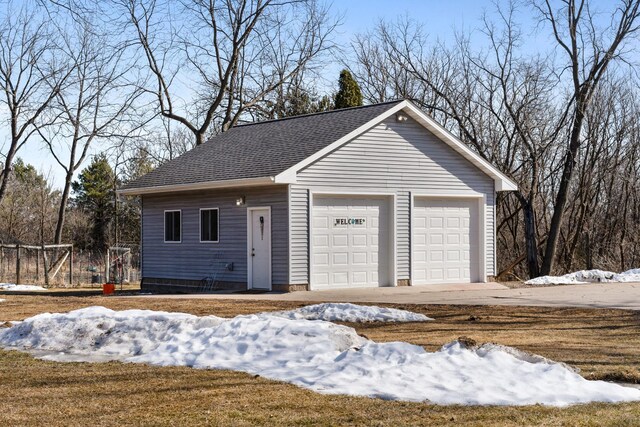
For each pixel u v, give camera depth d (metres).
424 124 23.59
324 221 22.03
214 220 23.86
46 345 12.66
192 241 24.77
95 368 10.73
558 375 9.18
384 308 16.05
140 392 9.08
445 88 40.66
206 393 8.94
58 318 13.38
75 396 8.95
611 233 38.31
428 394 8.59
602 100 36.84
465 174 24.58
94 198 53.00
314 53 44.47
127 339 12.38
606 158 37.78
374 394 8.66
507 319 15.86
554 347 12.18
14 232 48.94
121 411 8.21
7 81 35.16
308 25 44.12
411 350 10.05
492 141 36.94
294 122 26.61
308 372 9.73
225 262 23.41
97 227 52.34
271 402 8.44
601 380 9.68
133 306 18.47
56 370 10.62
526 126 33.03
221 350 11.07
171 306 18.30
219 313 16.81
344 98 42.06
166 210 25.95
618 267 35.56
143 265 27.00
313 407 8.18
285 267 21.44
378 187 22.78
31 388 9.44
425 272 23.83
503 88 34.25
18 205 49.88
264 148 24.31
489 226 25.12
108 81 38.34
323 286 21.94
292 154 22.25
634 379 9.61
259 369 10.17
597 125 36.53
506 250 38.41
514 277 29.70
